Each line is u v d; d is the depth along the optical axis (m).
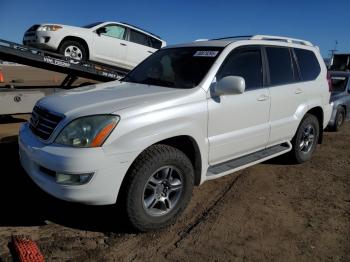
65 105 3.50
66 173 3.13
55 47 9.77
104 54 10.62
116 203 3.40
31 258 2.98
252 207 4.27
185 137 3.80
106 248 3.30
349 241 3.59
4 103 7.08
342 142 7.90
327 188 4.98
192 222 3.85
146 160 3.37
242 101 4.34
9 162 5.32
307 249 3.42
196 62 4.33
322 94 5.86
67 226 3.66
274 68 4.99
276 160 6.10
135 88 4.09
